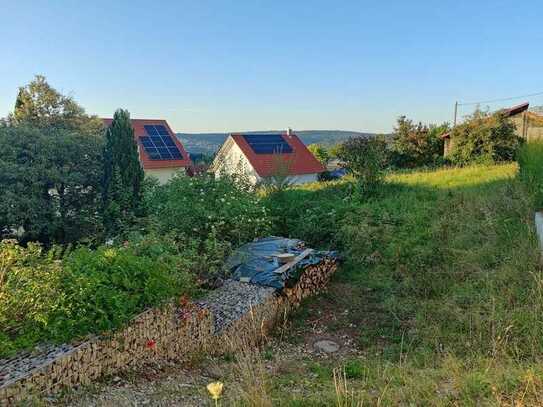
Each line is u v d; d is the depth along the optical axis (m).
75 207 17.64
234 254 7.83
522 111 20.70
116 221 13.28
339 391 3.41
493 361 3.96
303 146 29.16
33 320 4.02
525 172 10.55
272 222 10.48
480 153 19.36
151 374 4.43
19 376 3.38
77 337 4.04
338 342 5.91
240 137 26.91
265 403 3.27
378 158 12.73
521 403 2.85
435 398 3.13
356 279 8.09
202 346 5.35
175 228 8.38
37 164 16.36
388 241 8.81
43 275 4.38
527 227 7.41
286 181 12.92
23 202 15.62
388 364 4.46
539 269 5.95
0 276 4.29
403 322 6.10
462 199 10.33
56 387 3.63
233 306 6.13
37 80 22.78
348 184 13.59
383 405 3.14
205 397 3.72
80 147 17.62
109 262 4.80
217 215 8.94
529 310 5.00
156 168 23.72
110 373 4.18
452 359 4.04
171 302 5.00
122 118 15.70
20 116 22.05
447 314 5.71
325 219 10.38
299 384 4.12
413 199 11.18
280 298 6.68
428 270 7.26
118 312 4.29
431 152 24.12
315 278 7.69
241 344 5.47
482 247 7.36
